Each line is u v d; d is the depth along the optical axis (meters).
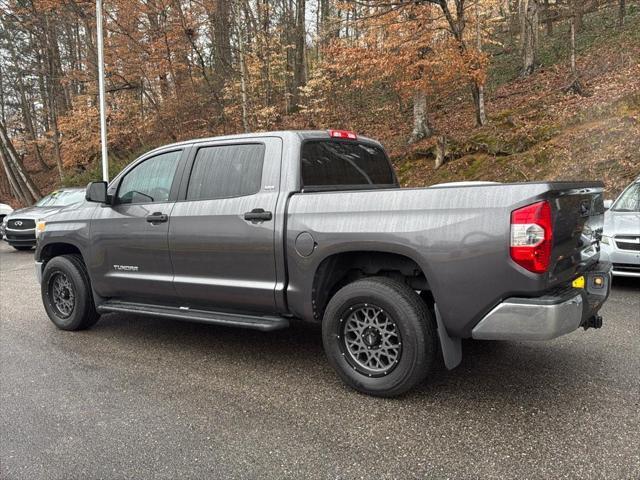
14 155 23.72
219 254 4.16
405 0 12.94
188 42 19.78
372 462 2.74
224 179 4.30
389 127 19.09
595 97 14.08
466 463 2.70
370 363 3.61
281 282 3.89
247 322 4.08
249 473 2.67
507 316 3.07
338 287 4.02
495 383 3.75
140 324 5.73
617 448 2.80
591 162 11.76
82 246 5.17
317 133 4.29
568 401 3.41
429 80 14.30
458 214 3.18
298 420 3.26
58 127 25.53
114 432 3.16
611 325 5.12
